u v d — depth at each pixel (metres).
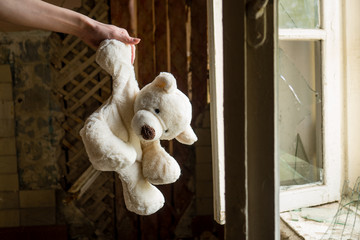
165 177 0.61
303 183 1.33
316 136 1.35
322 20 1.26
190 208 2.62
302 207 1.27
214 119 1.10
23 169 2.53
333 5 1.25
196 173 2.59
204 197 2.61
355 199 1.23
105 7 2.40
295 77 1.31
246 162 0.48
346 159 1.35
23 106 2.48
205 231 2.64
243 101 0.46
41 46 2.44
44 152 2.53
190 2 2.43
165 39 2.44
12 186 2.53
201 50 2.47
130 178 0.61
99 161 0.55
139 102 0.58
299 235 1.09
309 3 1.28
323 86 1.28
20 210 2.55
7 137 2.49
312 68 1.33
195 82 2.51
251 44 0.46
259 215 0.50
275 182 0.49
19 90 2.47
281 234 1.13
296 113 1.32
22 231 2.54
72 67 2.46
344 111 1.34
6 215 2.55
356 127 1.34
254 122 0.48
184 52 2.46
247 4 0.45
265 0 0.44
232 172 0.49
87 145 0.55
